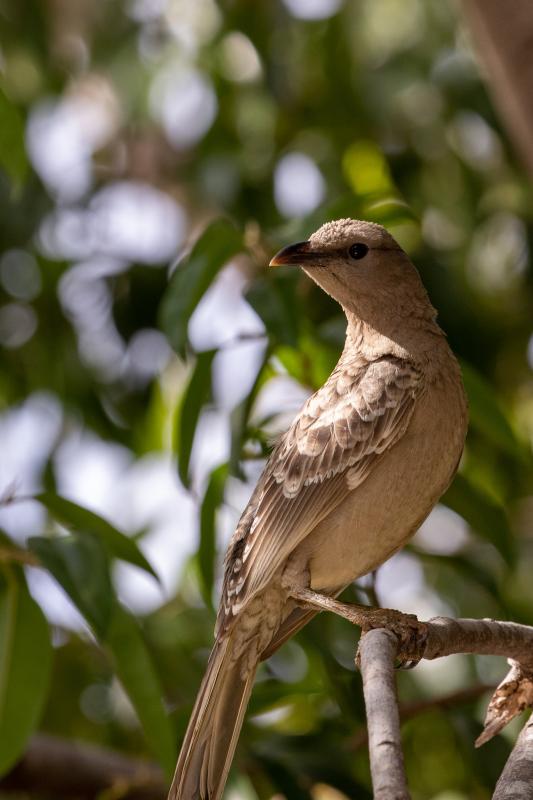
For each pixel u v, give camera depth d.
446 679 11.28
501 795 6.33
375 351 8.40
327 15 13.08
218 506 9.53
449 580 12.82
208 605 9.57
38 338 13.01
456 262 12.51
